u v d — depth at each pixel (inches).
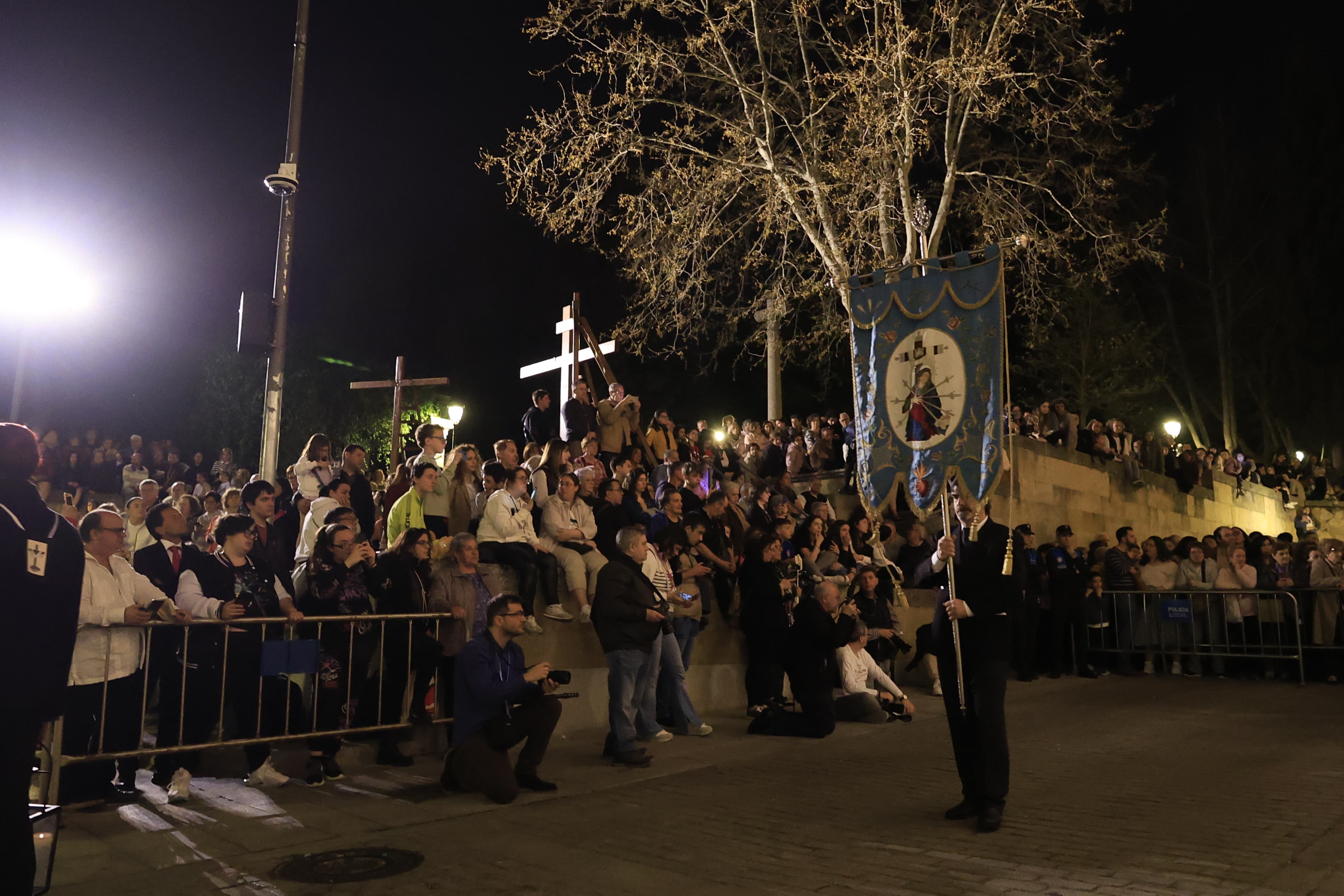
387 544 369.4
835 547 503.2
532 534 382.0
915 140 714.2
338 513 309.4
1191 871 197.5
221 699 269.4
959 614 241.8
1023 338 963.3
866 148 699.4
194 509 435.2
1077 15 697.6
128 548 430.0
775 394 789.2
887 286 289.7
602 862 212.8
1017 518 670.5
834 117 740.7
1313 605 527.2
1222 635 554.9
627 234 735.7
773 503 522.3
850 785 289.6
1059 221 775.1
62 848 222.2
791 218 762.2
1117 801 259.6
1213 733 365.4
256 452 1096.8
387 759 318.3
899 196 747.4
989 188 754.2
